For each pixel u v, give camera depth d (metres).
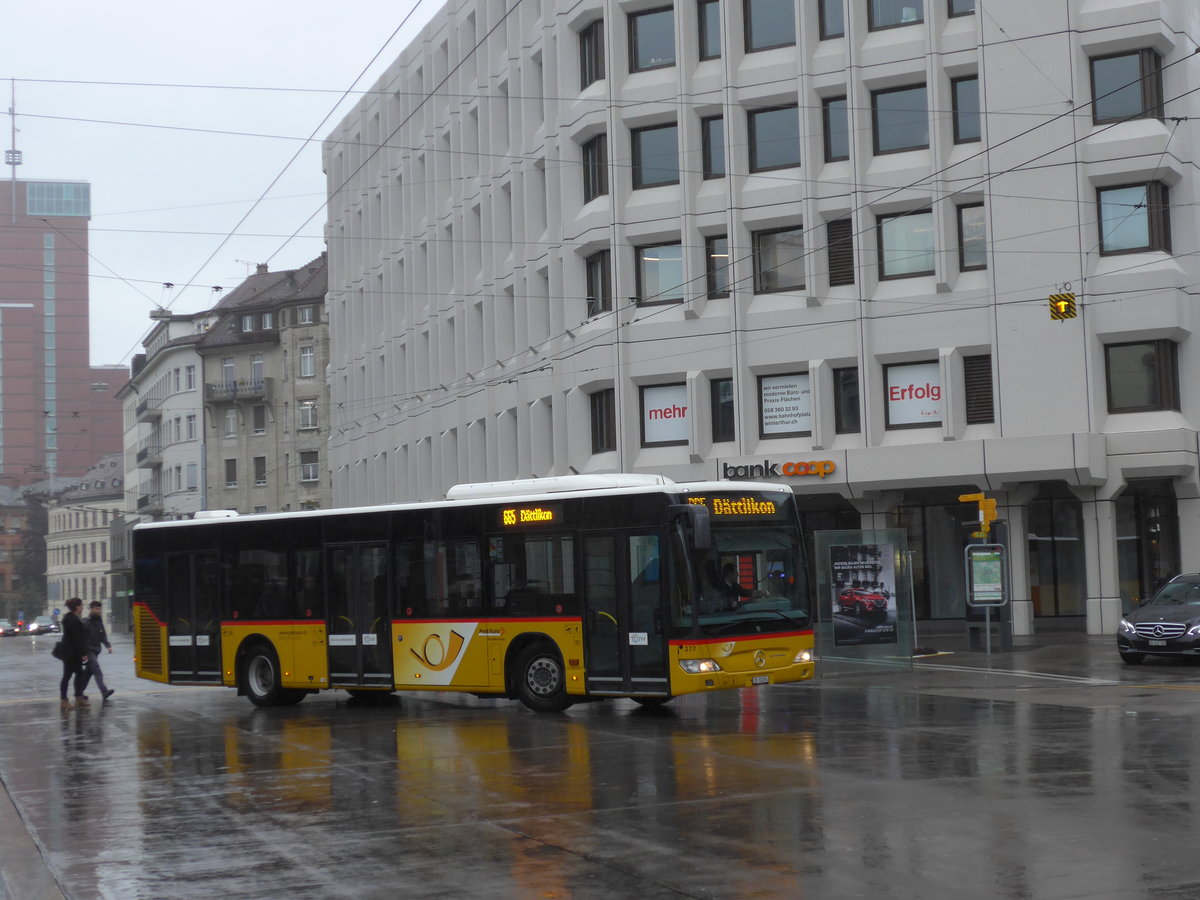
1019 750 13.96
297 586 22.73
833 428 37.75
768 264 38.81
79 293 197.12
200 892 8.77
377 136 59.34
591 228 40.38
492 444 47.47
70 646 25.39
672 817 10.69
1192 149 35.59
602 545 19.23
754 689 23.19
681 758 14.27
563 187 41.75
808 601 19.58
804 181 37.75
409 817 11.21
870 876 8.41
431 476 53.25
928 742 14.93
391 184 57.03
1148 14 34.41
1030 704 19.05
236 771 14.69
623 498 19.08
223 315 89.75
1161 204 34.94
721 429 39.19
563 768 13.81
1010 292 35.47
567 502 19.66
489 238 47.88
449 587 20.81
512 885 8.55
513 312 46.56
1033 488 36.06
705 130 39.47
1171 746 13.95
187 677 23.98
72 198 197.88
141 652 24.64
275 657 23.00
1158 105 35.00
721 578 18.66
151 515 97.12
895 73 37.03
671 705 20.80
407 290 55.59
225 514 24.11
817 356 37.69
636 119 39.84
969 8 36.69
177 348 91.12
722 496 19.00
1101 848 8.98
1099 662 26.61
